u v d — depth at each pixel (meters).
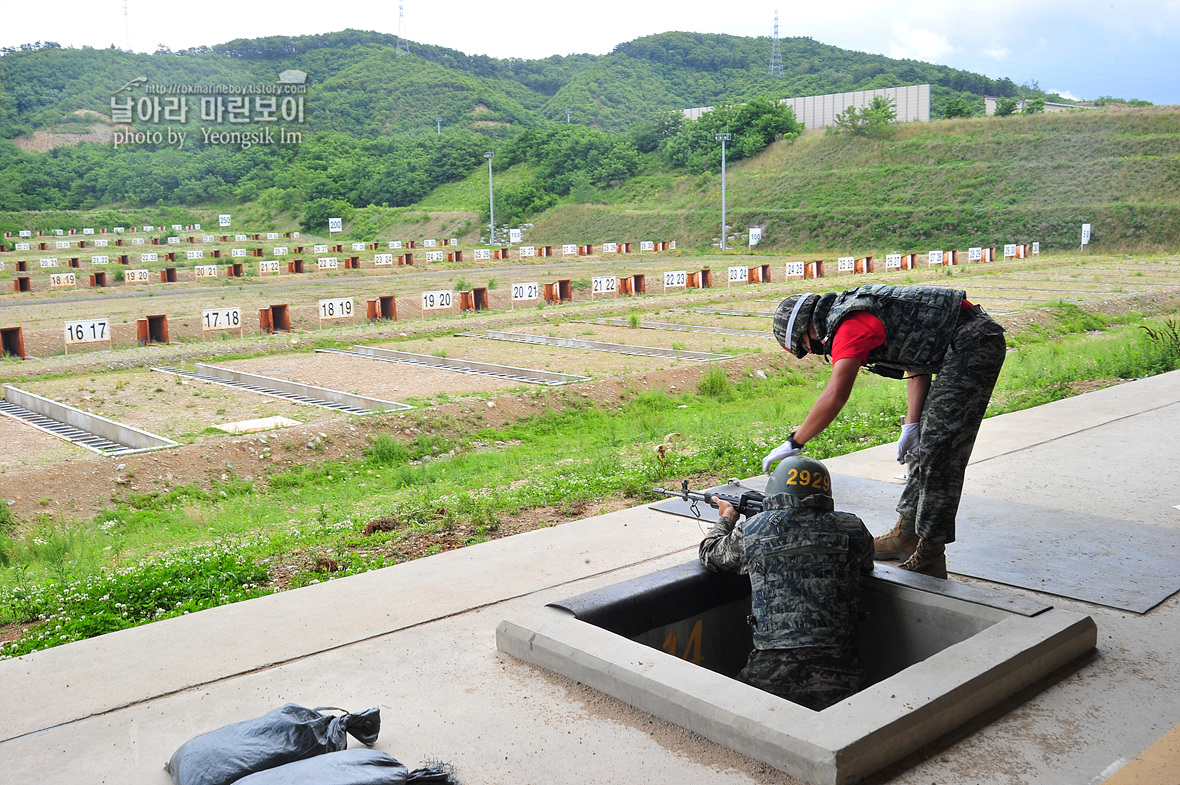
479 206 115.94
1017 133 84.75
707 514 5.95
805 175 90.31
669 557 5.15
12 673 3.88
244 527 10.72
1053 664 3.53
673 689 3.24
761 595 3.53
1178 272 42.38
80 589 6.07
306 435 15.84
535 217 106.00
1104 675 3.54
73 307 42.16
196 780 2.79
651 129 116.38
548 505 7.39
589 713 3.34
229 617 4.48
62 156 156.25
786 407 16.72
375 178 138.50
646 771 2.94
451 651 3.96
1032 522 5.43
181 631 4.31
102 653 4.07
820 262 50.25
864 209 79.38
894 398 12.35
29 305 43.75
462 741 3.17
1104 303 29.00
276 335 32.34
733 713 3.04
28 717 3.48
